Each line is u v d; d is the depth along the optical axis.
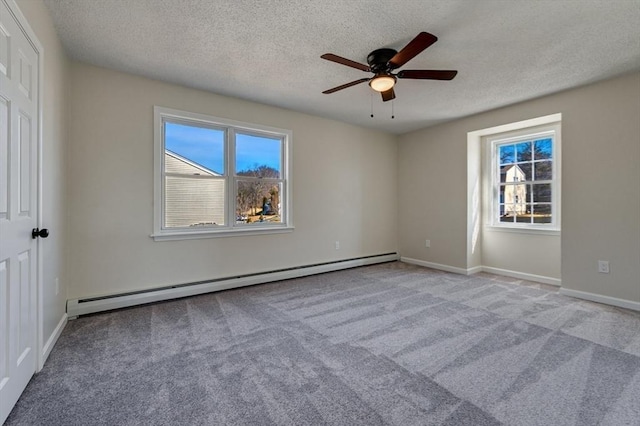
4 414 1.39
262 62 2.81
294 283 3.94
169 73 3.03
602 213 3.17
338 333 2.40
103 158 2.90
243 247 3.82
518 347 2.16
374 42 2.45
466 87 3.33
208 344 2.20
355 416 1.46
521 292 3.54
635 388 1.67
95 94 2.87
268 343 2.22
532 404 1.54
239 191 3.85
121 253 3.00
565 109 3.43
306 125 4.38
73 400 1.56
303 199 4.36
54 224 2.24
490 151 4.61
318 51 2.60
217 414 1.47
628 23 2.16
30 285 1.70
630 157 2.99
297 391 1.65
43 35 1.95
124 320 2.65
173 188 3.38
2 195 1.37
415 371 1.85
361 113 4.32
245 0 1.96
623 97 3.03
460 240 4.58
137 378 1.77
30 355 1.71
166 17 2.14
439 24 2.20
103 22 2.19
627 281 3.01
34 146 1.76
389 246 5.47
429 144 5.04
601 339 2.28
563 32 2.28
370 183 5.17
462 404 1.54
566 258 3.42
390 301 3.20
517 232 4.31
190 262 3.42
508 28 2.24
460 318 2.71
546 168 4.06
